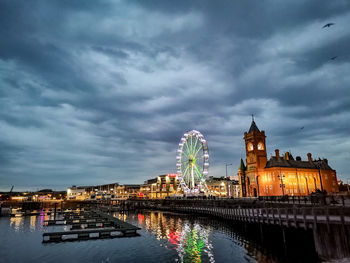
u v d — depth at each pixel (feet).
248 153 372.99
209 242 145.69
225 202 254.27
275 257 111.24
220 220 226.58
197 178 369.71
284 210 123.85
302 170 342.23
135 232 174.40
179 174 368.27
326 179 363.35
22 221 274.36
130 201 504.84
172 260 112.37
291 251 120.67
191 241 149.28
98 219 252.21
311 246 113.70
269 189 329.52
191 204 323.57
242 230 174.91
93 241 151.84
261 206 199.00
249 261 107.24
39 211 403.13
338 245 93.81
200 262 108.37
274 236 136.67
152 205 450.30
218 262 107.55
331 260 95.35
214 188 611.47
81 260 115.14
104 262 111.86
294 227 116.16
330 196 151.33
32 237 170.91
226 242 144.66
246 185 366.63
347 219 92.58
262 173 342.44
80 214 315.99
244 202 230.48
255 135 364.79
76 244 144.66
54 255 123.44
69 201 647.56
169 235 169.78
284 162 346.13
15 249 135.85
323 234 100.68
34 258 119.34
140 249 131.85
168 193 629.51
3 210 343.26
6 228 219.41
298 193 327.67
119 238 160.25
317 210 103.91
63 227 222.28
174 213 346.95
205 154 347.77
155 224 230.89
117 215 344.49
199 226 210.38
